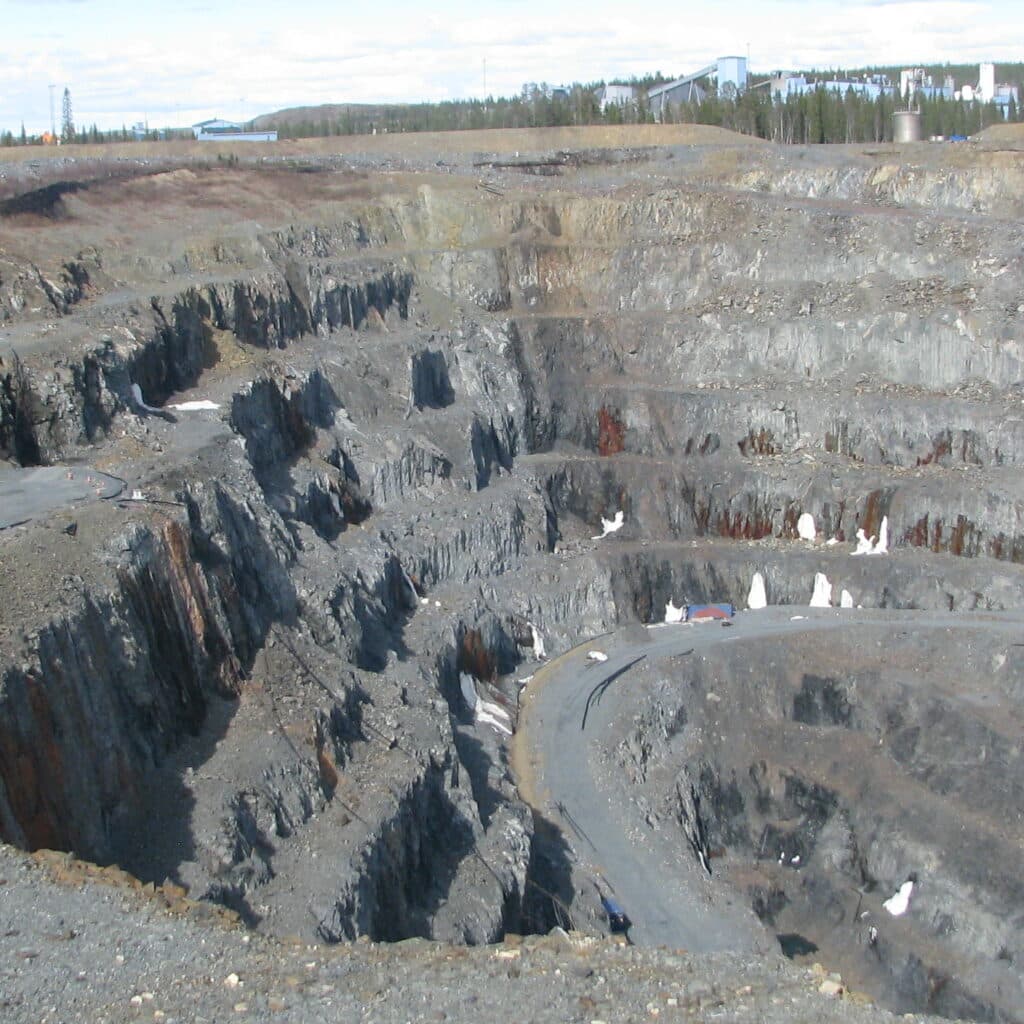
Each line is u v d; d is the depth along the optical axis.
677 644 75.69
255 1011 25.20
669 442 92.19
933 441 86.12
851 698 69.88
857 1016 26.19
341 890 40.22
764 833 66.06
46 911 28.34
